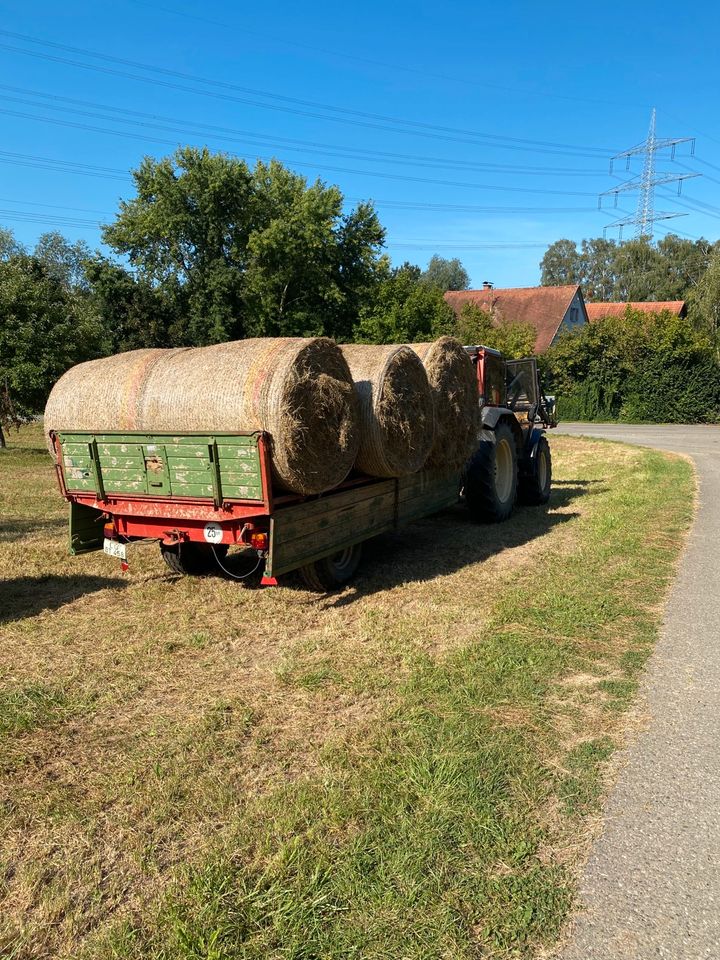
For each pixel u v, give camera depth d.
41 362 14.82
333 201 26.84
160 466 4.80
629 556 6.13
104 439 5.07
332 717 3.31
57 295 15.92
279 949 1.93
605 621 4.53
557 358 30.69
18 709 3.45
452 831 2.43
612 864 2.29
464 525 7.82
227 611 4.99
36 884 2.23
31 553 6.66
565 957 1.92
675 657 3.97
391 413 5.29
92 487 5.27
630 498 9.10
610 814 2.56
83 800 2.69
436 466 6.54
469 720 3.21
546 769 2.83
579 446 17.73
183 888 2.18
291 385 4.37
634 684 3.61
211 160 26.14
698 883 2.21
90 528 5.68
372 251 30.28
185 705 3.50
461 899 2.12
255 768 2.88
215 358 4.81
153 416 4.89
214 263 26.81
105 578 5.86
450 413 6.43
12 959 1.94
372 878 2.20
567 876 2.23
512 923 2.03
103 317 24.06
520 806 2.58
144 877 2.27
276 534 4.44
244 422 4.46
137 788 2.76
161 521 5.05
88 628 4.65
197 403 4.66
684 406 28.27
